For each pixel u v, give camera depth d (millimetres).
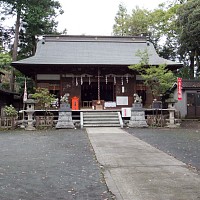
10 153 8922
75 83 23281
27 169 6734
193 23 25344
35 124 17516
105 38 27562
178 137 12914
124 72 23469
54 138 12711
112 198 4676
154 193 4867
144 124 17828
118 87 23531
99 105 22312
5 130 16469
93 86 24781
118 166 7020
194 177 5914
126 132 14797
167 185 5336
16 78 30172
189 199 4551
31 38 31844
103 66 22156
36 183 5555
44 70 22766
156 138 12547
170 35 37312
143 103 23328
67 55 24125
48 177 6000
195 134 14156
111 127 17719
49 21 31359
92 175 6168
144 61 20531
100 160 7750
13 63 21078
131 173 6285
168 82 19516
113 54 24828
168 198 4602
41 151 9297
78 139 12328
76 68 22812
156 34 38438
